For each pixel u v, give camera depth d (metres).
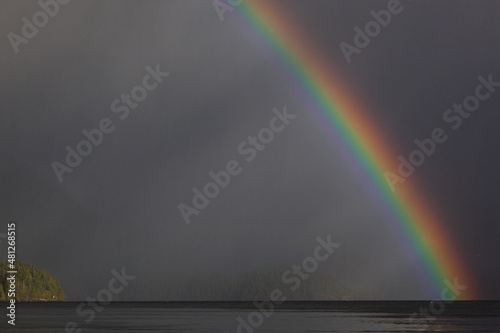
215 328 150.75
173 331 138.75
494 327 152.38
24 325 159.25
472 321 183.00
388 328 151.38
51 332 133.00
